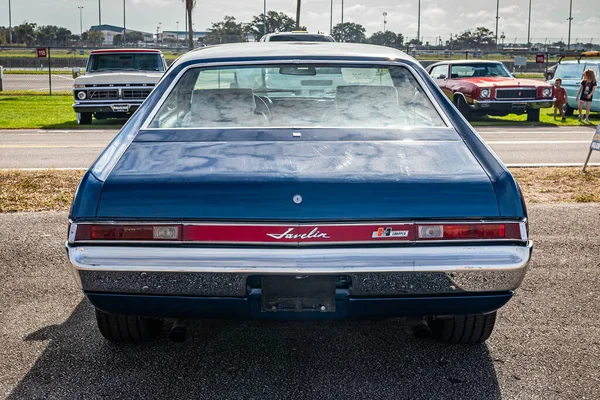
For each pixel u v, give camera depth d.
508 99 16.69
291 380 3.04
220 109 3.45
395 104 3.51
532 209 6.70
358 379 3.05
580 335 3.58
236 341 3.50
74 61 59.50
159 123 3.34
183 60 3.77
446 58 61.88
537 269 4.77
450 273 2.66
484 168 2.90
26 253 5.13
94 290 2.72
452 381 3.03
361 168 2.85
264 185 2.71
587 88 17.28
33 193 7.40
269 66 3.66
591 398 2.88
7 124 16.00
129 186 2.73
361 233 2.64
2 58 57.56
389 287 2.67
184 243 2.65
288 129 3.28
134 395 2.89
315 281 2.71
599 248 5.30
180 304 2.73
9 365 3.19
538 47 80.44
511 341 3.50
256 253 2.63
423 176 2.80
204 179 2.75
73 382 3.02
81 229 2.68
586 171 8.98
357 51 3.90
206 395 2.89
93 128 15.44
